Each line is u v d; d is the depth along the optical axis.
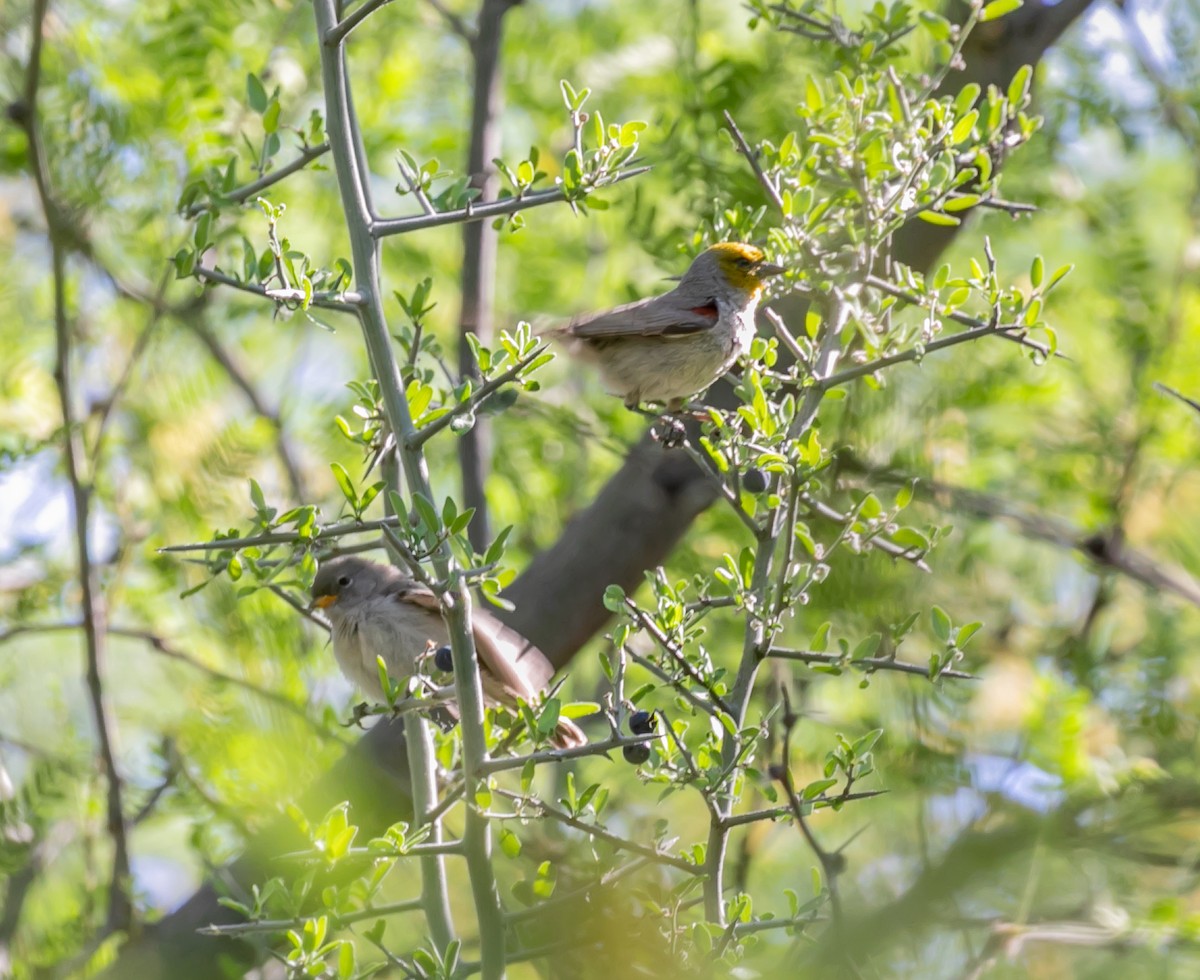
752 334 11.06
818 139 8.72
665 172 14.47
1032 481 15.86
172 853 15.88
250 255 7.62
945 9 13.06
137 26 15.34
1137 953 9.95
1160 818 11.19
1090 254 16.06
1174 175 17.47
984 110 9.31
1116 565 14.47
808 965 7.59
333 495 15.50
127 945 11.03
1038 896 10.40
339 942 7.48
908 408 12.95
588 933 7.78
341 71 8.22
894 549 8.30
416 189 8.48
